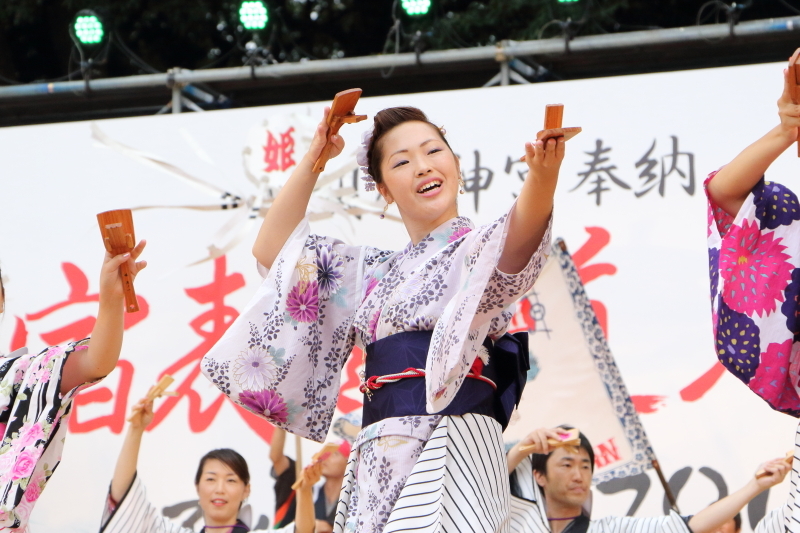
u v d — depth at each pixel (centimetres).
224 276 1689
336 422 1463
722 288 760
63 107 1991
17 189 1770
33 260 1736
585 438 1316
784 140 739
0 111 2000
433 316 778
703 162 1606
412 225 854
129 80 1884
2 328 1706
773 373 754
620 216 1606
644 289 1568
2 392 838
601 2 2436
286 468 1564
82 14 1973
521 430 1327
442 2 2723
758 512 1431
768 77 1625
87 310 1706
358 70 1836
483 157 1677
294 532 1406
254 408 866
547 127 677
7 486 796
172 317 1675
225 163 1744
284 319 874
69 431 1623
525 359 857
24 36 2823
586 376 1327
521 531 1125
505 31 2591
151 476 1586
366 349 822
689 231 1584
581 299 1347
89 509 1586
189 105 1880
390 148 851
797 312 764
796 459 740
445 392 717
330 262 895
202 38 2859
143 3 2730
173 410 1617
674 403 1506
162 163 1755
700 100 1634
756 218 769
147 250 1712
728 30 1714
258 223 1709
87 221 1747
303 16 2862
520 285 719
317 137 851
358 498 788
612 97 1661
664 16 2559
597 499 1477
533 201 699
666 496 1412
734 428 1478
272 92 1973
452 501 738
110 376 1647
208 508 1543
